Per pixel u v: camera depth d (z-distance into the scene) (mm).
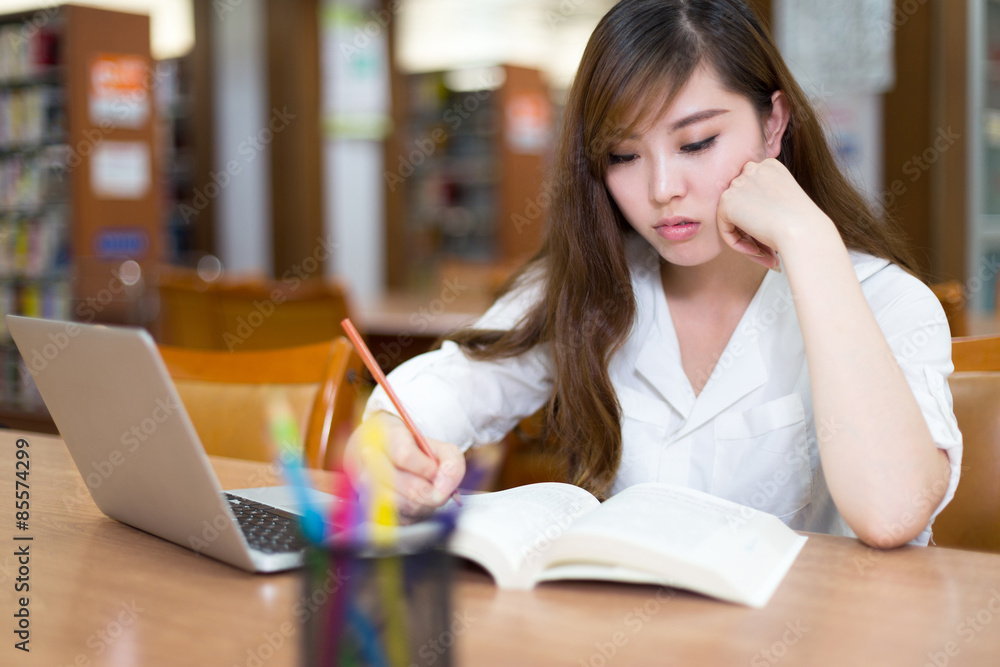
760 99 1131
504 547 790
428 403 1227
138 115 5301
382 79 7469
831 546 882
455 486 916
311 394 1434
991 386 1178
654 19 1089
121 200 5234
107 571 833
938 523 1175
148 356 733
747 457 1208
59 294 5172
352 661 537
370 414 1210
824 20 4043
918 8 3832
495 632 688
